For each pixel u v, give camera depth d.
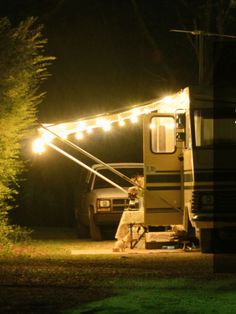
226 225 17.03
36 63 19.05
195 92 17.36
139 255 17.47
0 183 17.83
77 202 25.67
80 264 15.23
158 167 18.53
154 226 20.12
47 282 12.49
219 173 17.08
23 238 20.98
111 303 10.69
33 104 18.31
